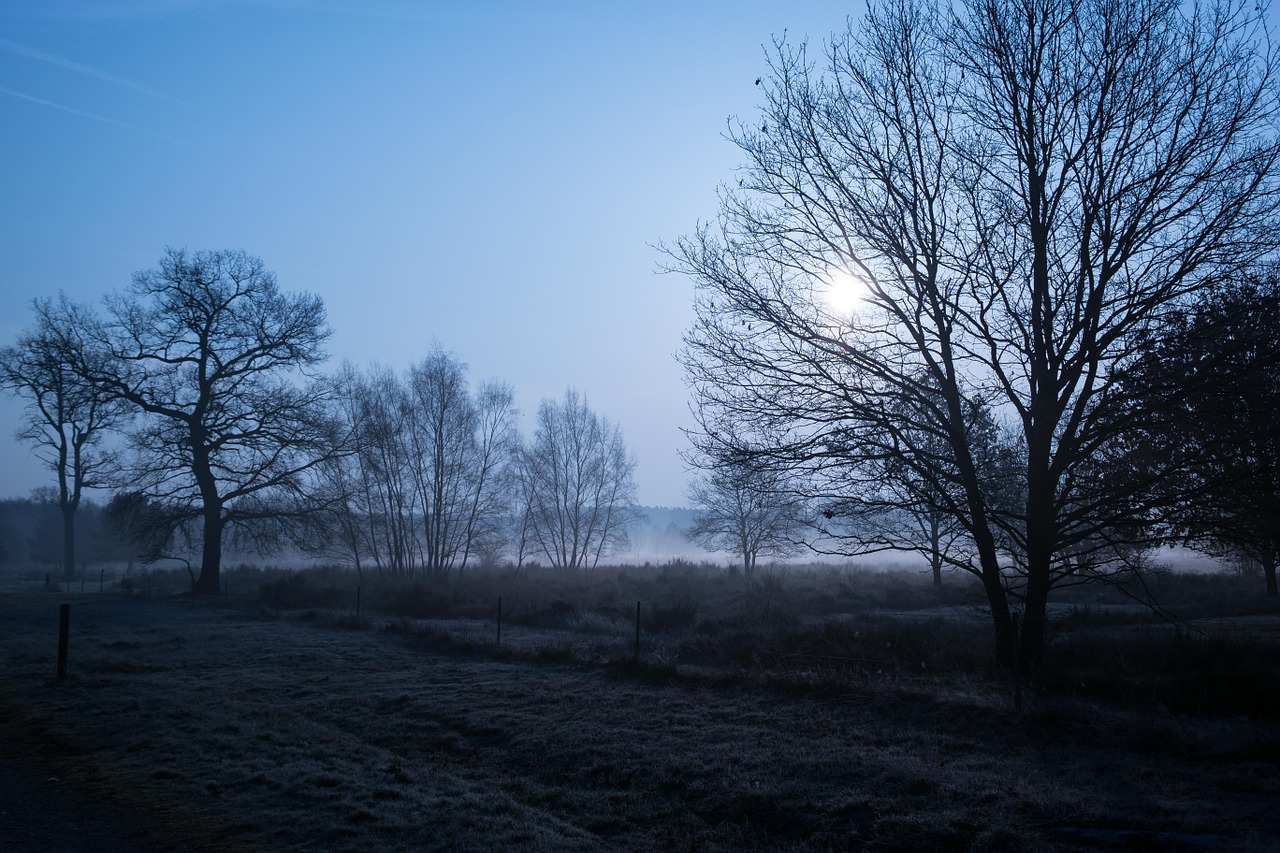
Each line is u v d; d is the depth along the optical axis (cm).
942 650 1562
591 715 1184
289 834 753
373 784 895
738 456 1462
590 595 3300
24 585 5378
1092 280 1330
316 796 852
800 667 1515
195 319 4253
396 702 1328
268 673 1658
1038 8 1391
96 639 2250
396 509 4947
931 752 944
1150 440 1351
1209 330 1268
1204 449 1280
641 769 929
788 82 1519
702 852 713
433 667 1666
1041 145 1385
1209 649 1404
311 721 1222
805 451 1421
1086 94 1355
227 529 4581
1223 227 1260
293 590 3650
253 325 4306
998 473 1564
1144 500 1327
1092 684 1259
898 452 1361
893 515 1872
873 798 796
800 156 1497
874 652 1620
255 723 1188
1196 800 766
